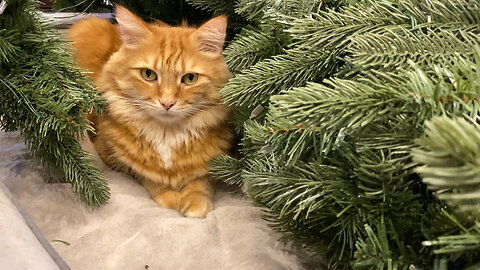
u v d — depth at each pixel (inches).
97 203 14.6
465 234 6.1
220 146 16.9
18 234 9.4
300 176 10.4
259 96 11.7
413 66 7.2
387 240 8.4
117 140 16.6
